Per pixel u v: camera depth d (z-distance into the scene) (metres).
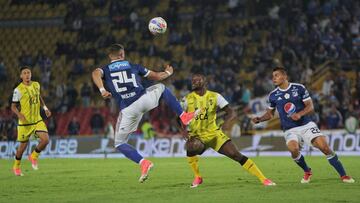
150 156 61.09
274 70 28.11
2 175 35.91
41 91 79.81
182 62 76.31
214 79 70.12
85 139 62.56
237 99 67.69
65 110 74.69
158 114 68.88
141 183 29.62
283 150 57.59
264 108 66.44
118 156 61.00
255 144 58.91
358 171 35.19
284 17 75.25
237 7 81.62
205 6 83.81
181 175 34.22
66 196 24.62
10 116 68.56
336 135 56.88
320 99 64.38
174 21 81.25
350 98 63.72
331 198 22.47
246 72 74.50
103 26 88.50
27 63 84.88
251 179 30.75
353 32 71.88
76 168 41.53
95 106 75.06
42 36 92.00
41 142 38.00
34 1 95.12
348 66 69.62
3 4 96.62
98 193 25.47
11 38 93.38
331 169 36.66
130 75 25.92
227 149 26.66
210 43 78.00
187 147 27.16
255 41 76.88
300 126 28.05
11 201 23.25
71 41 89.69
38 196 24.81
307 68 68.81
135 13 83.94
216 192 24.94
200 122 26.62
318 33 71.44
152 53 79.75
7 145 62.22
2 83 84.19
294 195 23.45
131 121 26.12
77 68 81.12
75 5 86.69
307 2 76.31
